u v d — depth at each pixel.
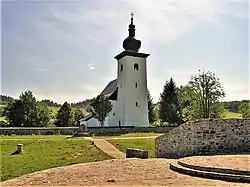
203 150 26.69
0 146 34.75
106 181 16.12
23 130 50.94
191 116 64.81
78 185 15.53
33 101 85.31
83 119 76.56
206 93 63.06
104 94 81.62
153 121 91.38
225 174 15.96
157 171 18.56
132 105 72.38
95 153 34.06
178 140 28.59
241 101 70.50
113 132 55.69
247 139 25.84
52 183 16.34
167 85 79.62
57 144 36.62
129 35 76.62
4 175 26.38
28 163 29.98
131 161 22.75
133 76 73.62
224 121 26.28
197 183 14.97
